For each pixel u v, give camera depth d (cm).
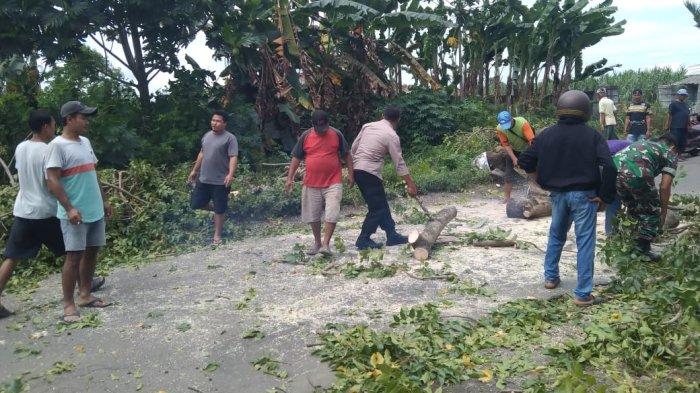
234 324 509
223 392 398
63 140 529
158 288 623
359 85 1647
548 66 2153
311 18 1608
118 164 1195
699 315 427
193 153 1341
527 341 450
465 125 1698
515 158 930
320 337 469
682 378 385
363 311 527
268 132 1502
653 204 612
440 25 1591
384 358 409
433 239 694
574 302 519
